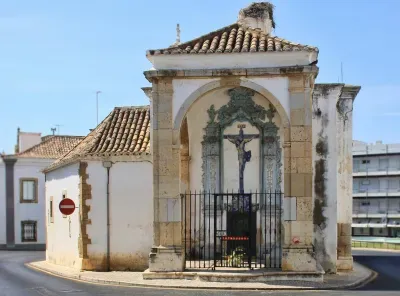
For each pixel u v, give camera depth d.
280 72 19.92
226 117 22.53
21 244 47.94
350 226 24.38
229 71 20.14
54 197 28.81
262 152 22.30
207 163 22.64
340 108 24.55
